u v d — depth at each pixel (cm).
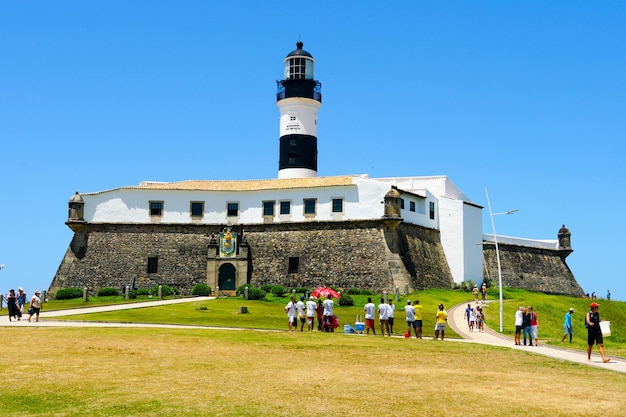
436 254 9462
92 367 3119
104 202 9131
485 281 10112
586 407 2470
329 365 3338
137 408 2384
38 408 2402
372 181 8744
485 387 2817
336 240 8719
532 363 3575
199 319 5819
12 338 4047
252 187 9169
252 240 8981
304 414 2312
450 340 4806
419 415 2330
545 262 11175
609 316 9038
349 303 7362
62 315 6003
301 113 10556
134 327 4806
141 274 8894
